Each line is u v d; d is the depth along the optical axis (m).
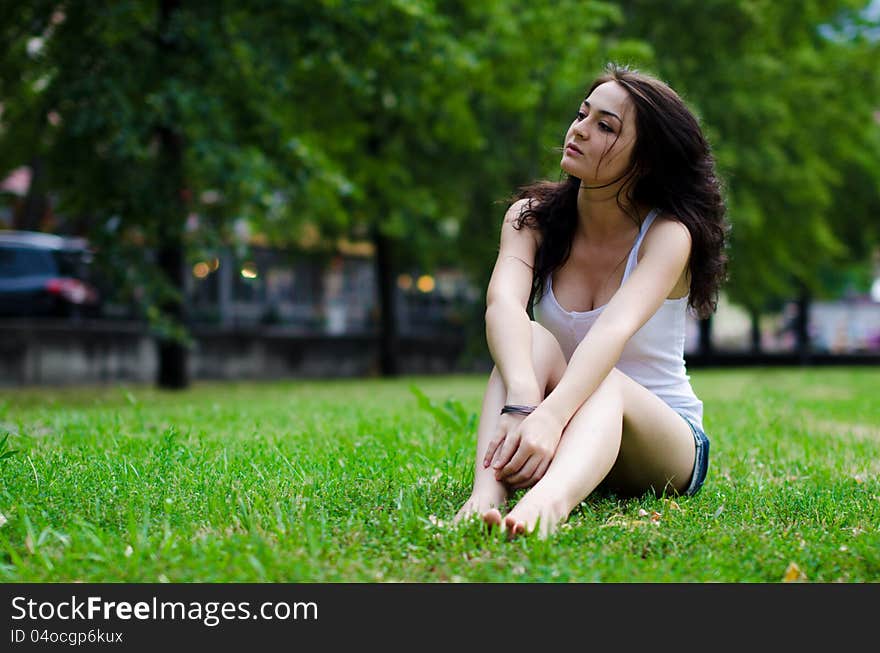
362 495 3.50
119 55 12.62
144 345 21.53
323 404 9.87
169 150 13.97
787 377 21.12
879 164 30.27
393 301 26.53
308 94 17.95
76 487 3.62
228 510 3.24
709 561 2.65
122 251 13.40
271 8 13.91
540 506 2.94
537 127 23.00
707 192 3.76
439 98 19.19
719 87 25.03
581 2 20.47
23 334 19.08
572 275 3.88
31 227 24.00
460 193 24.52
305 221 25.06
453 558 2.61
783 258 29.36
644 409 3.53
